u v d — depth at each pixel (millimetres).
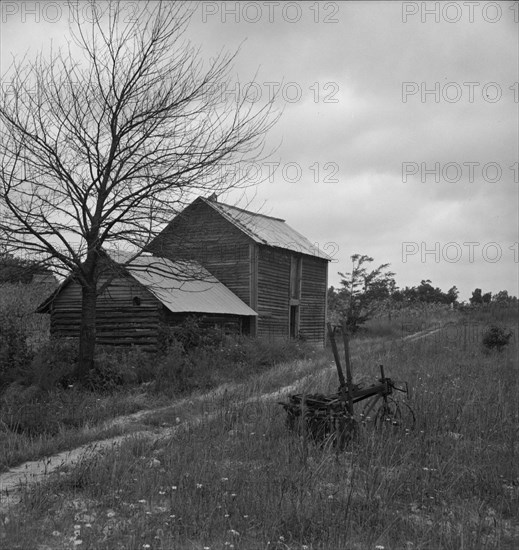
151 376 19219
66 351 20047
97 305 24797
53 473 9227
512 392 15453
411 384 16188
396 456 10180
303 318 35344
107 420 13812
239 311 28562
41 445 10992
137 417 14266
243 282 30703
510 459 10062
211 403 14969
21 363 18484
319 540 6812
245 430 11469
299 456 9758
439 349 26953
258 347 25688
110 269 18328
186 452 10094
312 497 7922
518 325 41438
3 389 16328
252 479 8641
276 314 32344
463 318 48281
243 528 7098
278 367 21875
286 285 33500
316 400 11219
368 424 11906
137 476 8828
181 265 20047
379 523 7273
